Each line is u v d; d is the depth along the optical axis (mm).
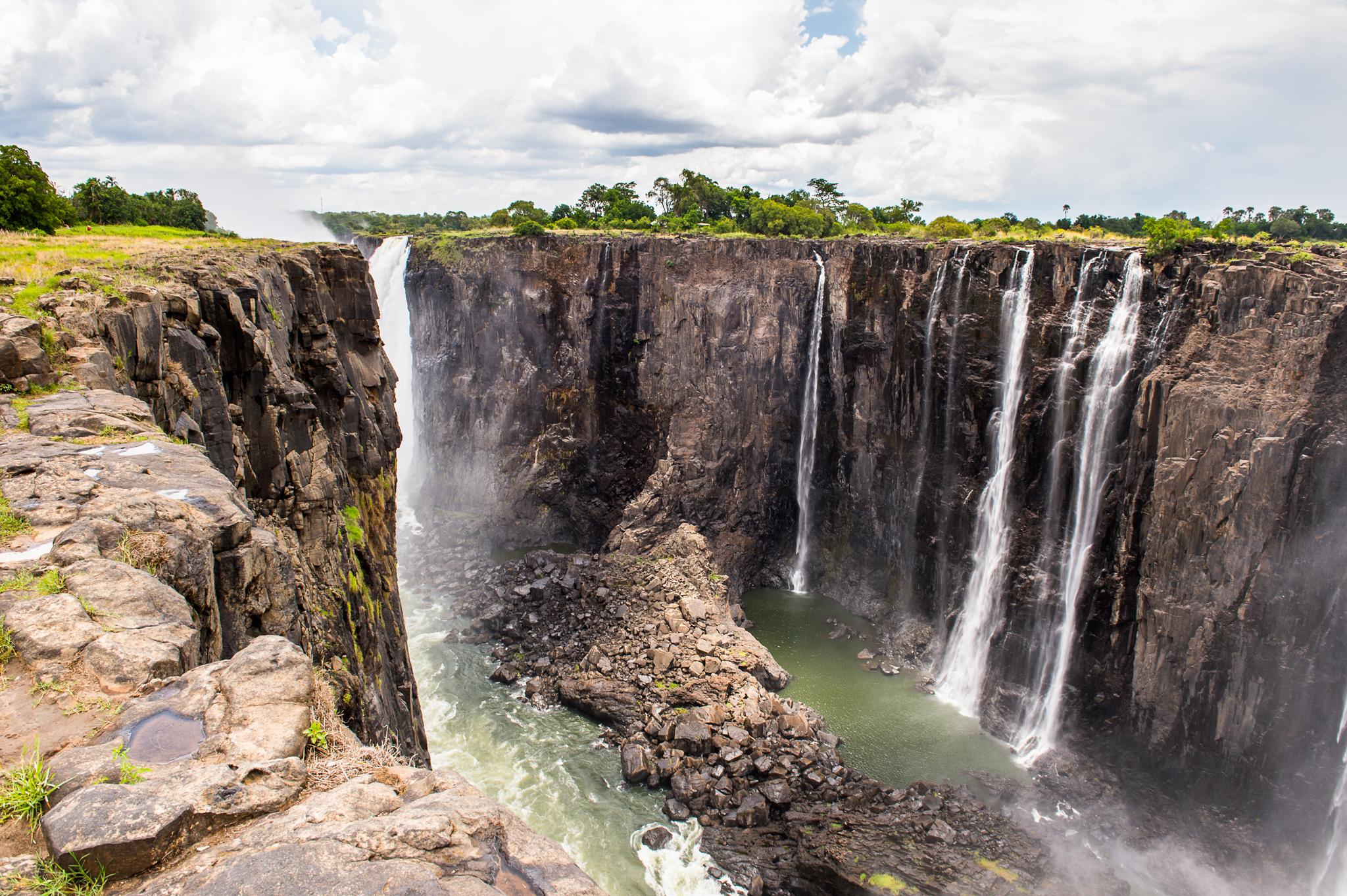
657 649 47844
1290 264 36719
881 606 58844
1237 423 36531
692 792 38656
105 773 7102
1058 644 45781
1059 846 36312
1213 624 37344
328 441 29844
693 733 41156
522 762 41938
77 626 8961
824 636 56625
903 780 40938
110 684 8336
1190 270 40812
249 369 23938
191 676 8625
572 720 45469
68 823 6406
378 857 6488
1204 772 38188
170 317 21203
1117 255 44125
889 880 33406
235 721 8000
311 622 22688
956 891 32844
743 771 39781
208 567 11727
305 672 8820
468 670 50562
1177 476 38594
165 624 9359
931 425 54344
